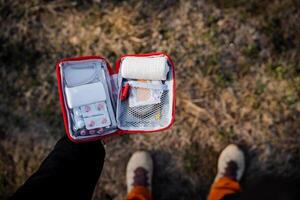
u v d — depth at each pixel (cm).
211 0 198
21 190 127
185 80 195
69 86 126
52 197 128
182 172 194
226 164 189
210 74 195
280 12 195
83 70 128
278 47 193
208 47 196
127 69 129
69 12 201
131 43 198
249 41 195
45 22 201
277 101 192
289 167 190
